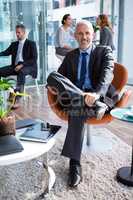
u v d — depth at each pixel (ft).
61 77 7.71
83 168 7.41
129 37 18.66
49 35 18.83
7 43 18.11
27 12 18.21
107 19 16.19
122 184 6.65
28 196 6.23
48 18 18.67
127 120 6.18
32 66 14.60
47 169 6.89
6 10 17.79
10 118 5.82
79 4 18.86
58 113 8.04
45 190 6.39
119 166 7.50
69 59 8.64
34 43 14.96
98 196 6.17
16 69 14.26
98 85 7.71
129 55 18.85
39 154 5.51
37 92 16.74
